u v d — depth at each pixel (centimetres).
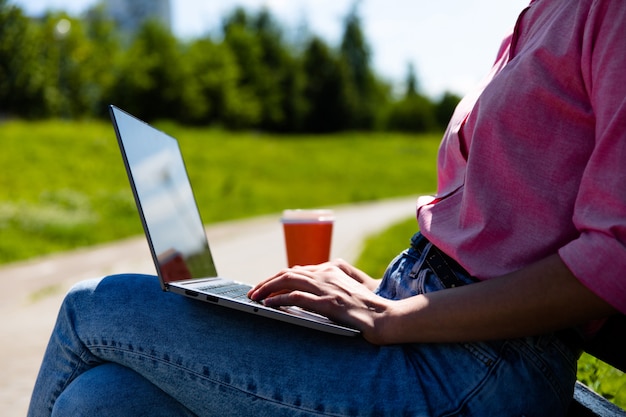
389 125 8175
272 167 3581
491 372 124
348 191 3039
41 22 5294
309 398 124
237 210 1906
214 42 6625
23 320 573
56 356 138
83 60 5366
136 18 9294
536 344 126
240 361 127
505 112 126
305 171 3641
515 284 116
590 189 114
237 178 2919
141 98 5856
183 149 3556
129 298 132
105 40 6047
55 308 634
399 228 1379
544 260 116
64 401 129
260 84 7050
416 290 139
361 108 7775
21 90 4834
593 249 110
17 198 1558
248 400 126
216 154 3641
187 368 127
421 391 124
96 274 873
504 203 127
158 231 157
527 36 138
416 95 8450
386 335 125
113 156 2550
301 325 126
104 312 131
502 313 117
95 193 1761
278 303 131
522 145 125
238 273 771
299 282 135
